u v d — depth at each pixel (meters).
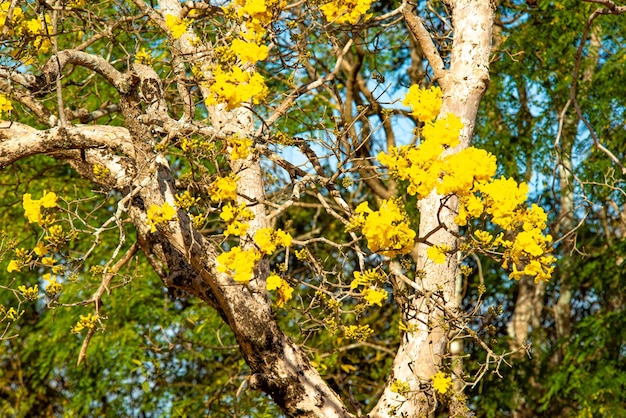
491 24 5.85
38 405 14.22
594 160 11.59
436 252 4.05
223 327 11.06
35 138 5.50
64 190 10.92
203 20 5.98
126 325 11.17
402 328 4.98
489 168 3.77
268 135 5.20
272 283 4.22
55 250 4.45
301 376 5.30
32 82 5.27
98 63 5.14
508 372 11.74
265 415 10.23
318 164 5.78
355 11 4.84
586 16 11.13
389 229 3.88
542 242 3.99
